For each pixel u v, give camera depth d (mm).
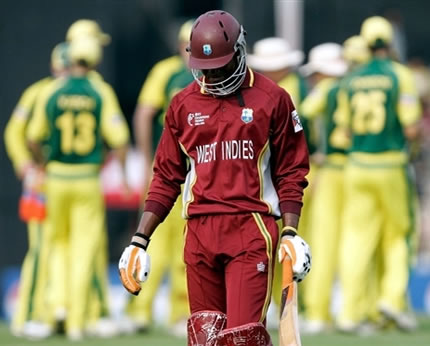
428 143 53188
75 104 35031
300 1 48281
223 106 20375
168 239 35844
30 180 36031
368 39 35938
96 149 35469
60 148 35062
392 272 36156
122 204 47625
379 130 35594
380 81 35656
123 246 49125
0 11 47344
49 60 47594
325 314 37781
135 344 33625
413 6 53719
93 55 35406
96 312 36094
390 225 36188
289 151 20688
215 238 20344
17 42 47469
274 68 36688
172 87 35875
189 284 20875
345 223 36500
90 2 48250
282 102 20500
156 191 21109
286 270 20062
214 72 20250
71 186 35156
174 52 49625
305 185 20828
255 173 20375
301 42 49188
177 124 20719
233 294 20125
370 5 51531
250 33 48969
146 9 49438
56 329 36188
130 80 49406
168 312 38656
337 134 37250
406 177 36031
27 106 36781
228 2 49656
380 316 37094
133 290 20625
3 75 47469
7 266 48062
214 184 20422
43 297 36094
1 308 45156
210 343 20531
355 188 36094
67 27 47812
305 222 39062
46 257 35938
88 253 35281
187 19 50188
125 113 49500
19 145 36781
